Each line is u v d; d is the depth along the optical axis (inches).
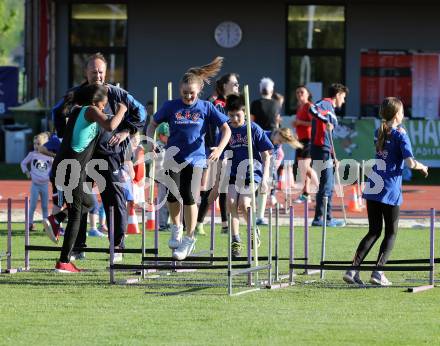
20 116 4621.1
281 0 4544.8
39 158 2480.3
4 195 3346.5
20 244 2247.8
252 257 1788.9
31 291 1640.0
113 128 1758.1
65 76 4596.5
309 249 2187.5
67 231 1825.8
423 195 3469.5
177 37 4574.3
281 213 2920.8
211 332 1320.1
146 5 4566.9
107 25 4589.1
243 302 1547.7
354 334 1310.3
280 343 1253.7
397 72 4574.3
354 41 4569.4
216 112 1823.3
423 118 4554.6
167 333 1311.5
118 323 1379.2
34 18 4712.1
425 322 1395.2
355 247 2223.2
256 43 4564.5
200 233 2401.6
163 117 1829.5
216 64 1824.6
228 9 4559.5
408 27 4562.0
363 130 3937.0
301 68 4581.7
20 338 1279.5
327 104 2664.9
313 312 1466.5
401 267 1685.5
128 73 4591.5
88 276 1806.1
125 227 1929.1
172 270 1893.5
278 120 2834.6
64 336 1291.8
